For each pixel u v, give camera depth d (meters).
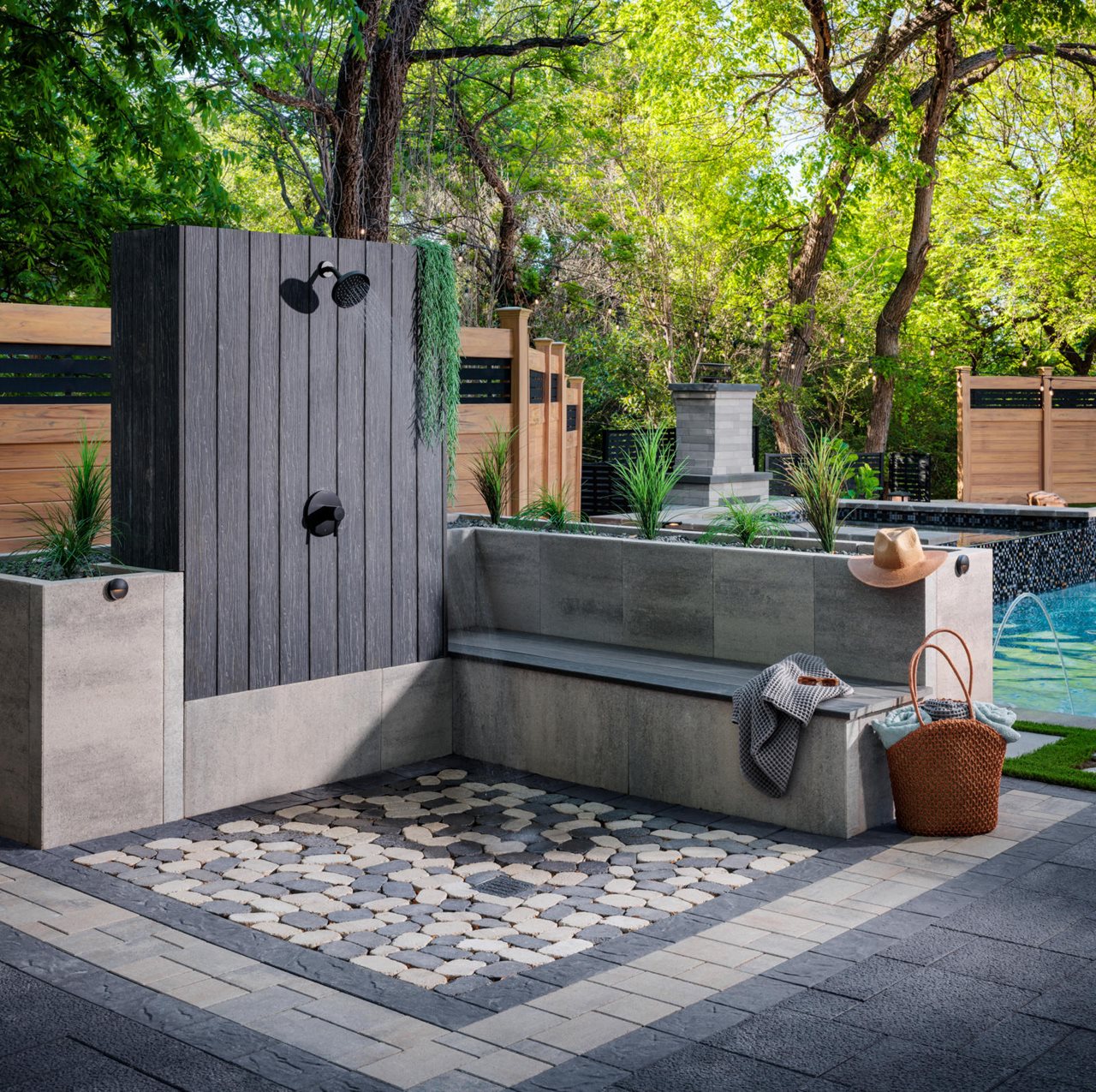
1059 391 22.27
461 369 10.70
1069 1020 3.47
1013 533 15.36
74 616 5.08
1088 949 3.99
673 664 6.36
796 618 6.23
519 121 23.16
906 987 3.71
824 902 4.47
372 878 4.78
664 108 22.52
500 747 6.54
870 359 25.41
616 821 5.54
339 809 5.71
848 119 22.48
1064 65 23.39
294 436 5.89
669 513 16.03
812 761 5.33
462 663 6.70
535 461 11.84
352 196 14.97
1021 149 26.31
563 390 12.85
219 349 5.57
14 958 3.93
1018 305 27.08
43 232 13.95
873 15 20.94
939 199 26.72
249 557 5.75
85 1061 3.23
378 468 6.30
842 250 28.52
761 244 24.39
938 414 30.80
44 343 8.24
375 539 6.32
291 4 12.80
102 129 13.59
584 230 24.52
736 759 5.59
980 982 3.73
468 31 19.52
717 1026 3.45
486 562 7.60
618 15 21.16
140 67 12.59
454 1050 3.31
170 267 5.43
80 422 8.41
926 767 5.18
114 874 4.77
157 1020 3.49
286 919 4.31
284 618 5.91
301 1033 3.41
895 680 5.92
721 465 17.64
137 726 5.34
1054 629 12.13
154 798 5.43
